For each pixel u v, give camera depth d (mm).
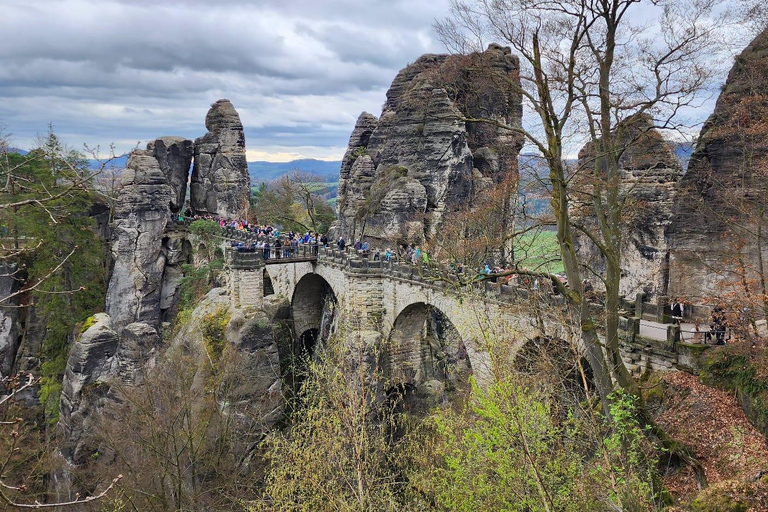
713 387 23484
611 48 21188
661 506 19016
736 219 28156
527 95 20766
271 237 61906
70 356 57031
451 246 45000
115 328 73812
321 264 55750
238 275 54375
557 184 20859
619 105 21906
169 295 78562
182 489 37031
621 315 28688
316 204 108125
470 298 25906
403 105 67000
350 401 21219
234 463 38438
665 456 21250
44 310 64562
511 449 17000
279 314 58750
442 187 61562
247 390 45125
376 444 23359
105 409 48312
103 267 77375
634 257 37344
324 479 21641
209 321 52594
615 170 22766
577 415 20344
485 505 18094
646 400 24609
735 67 30281
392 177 62906
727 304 24062
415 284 43031
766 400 21344
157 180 76375
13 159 57469
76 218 68062
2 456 28375
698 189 30891
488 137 64500
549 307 22766
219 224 76562
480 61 22266
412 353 48188
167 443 35688
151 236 75875
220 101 89750
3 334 63812
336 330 51750
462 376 45312
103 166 12531
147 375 43875
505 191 45844
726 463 20625
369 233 61844
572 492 17297
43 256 64062
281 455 23984
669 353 25297
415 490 23812
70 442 52031
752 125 26688
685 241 31297
